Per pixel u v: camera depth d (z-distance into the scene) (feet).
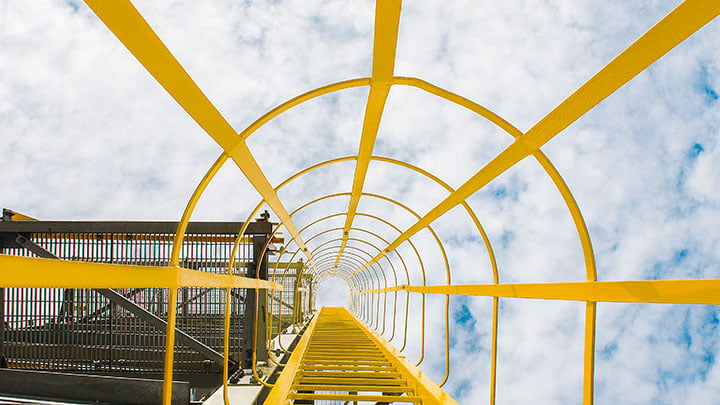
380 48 5.90
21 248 18.08
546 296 8.63
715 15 4.21
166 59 4.73
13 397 12.03
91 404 12.12
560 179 7.68
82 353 18.24
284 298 42.86
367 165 12.01
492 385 11.23
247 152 8.16
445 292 16.96
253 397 15.03
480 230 12.70
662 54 4.81
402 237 21.59
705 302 5.12
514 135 7.63
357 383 15.72
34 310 18.20
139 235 18.31
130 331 18.65
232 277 12.24
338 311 73.87
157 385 12.33
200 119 6.16
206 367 18.72
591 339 7.13
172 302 7.14
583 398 7.34
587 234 7.52
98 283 5.14
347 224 24.49
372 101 7.91
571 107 5.98
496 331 11.55
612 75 5.18
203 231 18.60
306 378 16.46
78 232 17.99
